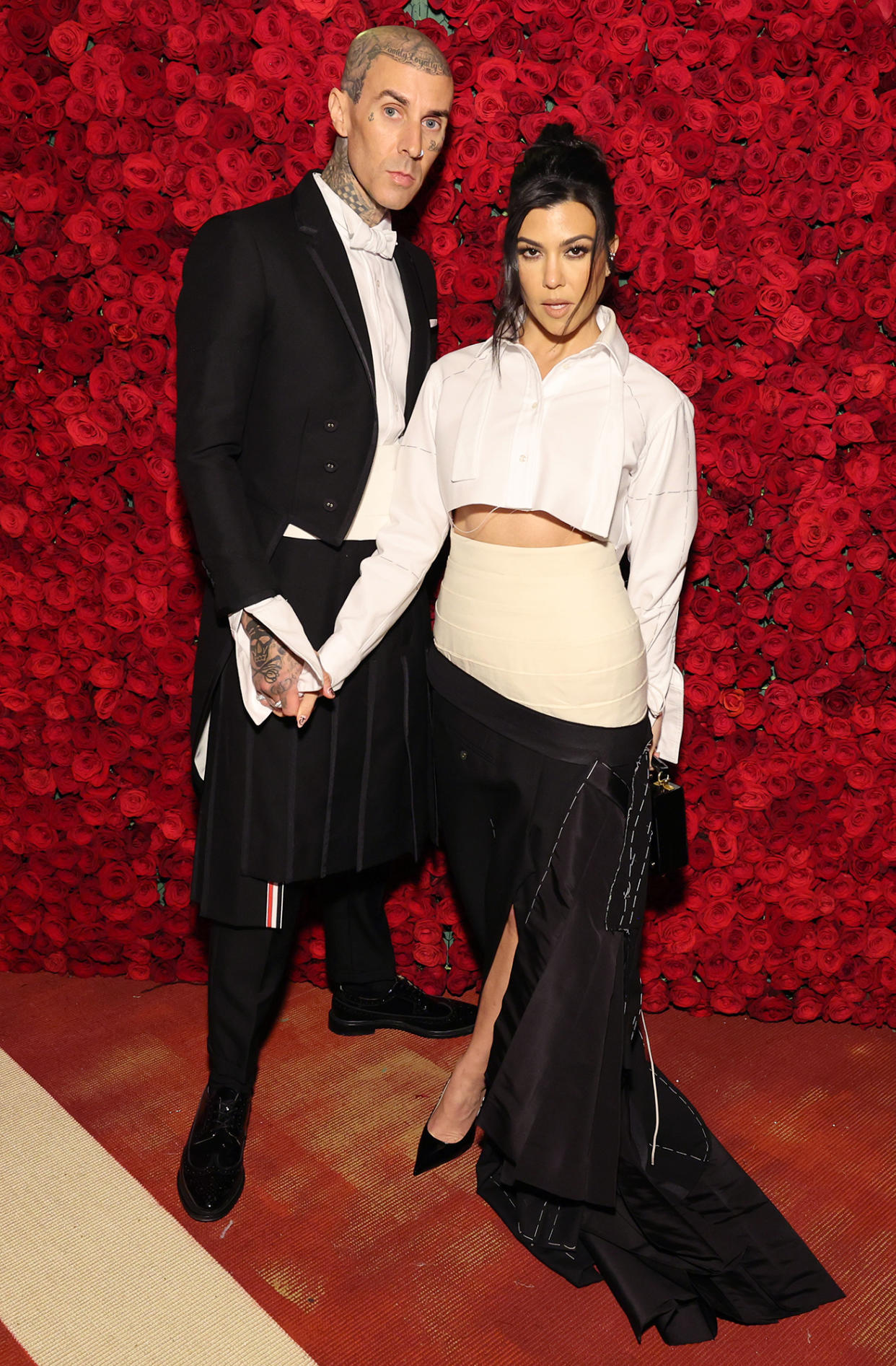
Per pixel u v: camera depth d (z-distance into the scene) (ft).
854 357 7.63
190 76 7.56
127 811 8.79
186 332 6.11
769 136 7.32
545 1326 5.99
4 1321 5.91
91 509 8.45
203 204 7.69
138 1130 7.39
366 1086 7.91
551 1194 6.40
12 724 8.87
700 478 7.89
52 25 7.64
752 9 7.23
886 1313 6.07
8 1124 7.42
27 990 9.05
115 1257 6.35
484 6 7.30
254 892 6.73
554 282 5.51
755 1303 6.06
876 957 8.57
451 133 7.48
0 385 8.35
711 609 8.02
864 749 8.25
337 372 6.26
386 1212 6.75
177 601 8.36
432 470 6.32
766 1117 7.61
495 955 6.50
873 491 7.81
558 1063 6.00
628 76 7.34
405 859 8.82
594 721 5.97
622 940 6.00
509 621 5.97
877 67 7.23
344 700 6.72
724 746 8.35
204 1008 8.84
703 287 7.69
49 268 7.98
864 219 7.51
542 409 5.83
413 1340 5.87
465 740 6.28
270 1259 6.37
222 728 6.66
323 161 7.56
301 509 6.36
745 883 8.70
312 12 7.39
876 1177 7.06
